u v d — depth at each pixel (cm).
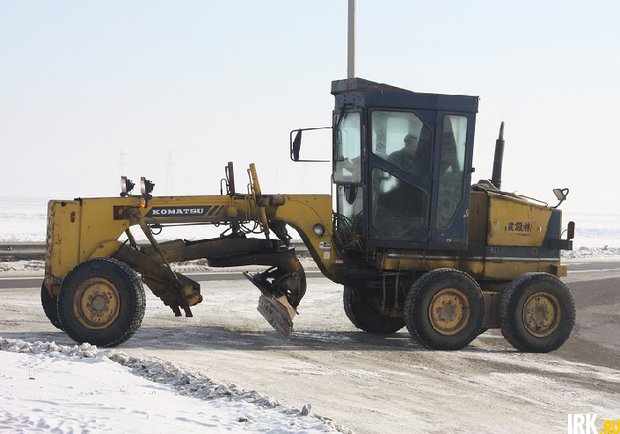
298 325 1689
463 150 1484
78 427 800
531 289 1477
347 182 1519
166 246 1448
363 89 1480
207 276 2566
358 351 1406
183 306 1451
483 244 1530
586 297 2391
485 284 1555
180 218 1442
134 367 1105
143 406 897
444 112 1473
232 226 1491
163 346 1362
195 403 927
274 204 1478
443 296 1442
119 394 946
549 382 1225
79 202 1393
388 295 1575
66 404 888
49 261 1380
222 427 835
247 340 1463
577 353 1498
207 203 1457
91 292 1324
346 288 1622
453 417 999
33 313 1686
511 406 1071
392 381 1180
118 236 1409
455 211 1484
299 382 1138
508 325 1470
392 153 1470
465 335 1449
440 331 1441
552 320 1491
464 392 1137
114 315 1329
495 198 1532
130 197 1420
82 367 1074
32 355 1144
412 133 1473
